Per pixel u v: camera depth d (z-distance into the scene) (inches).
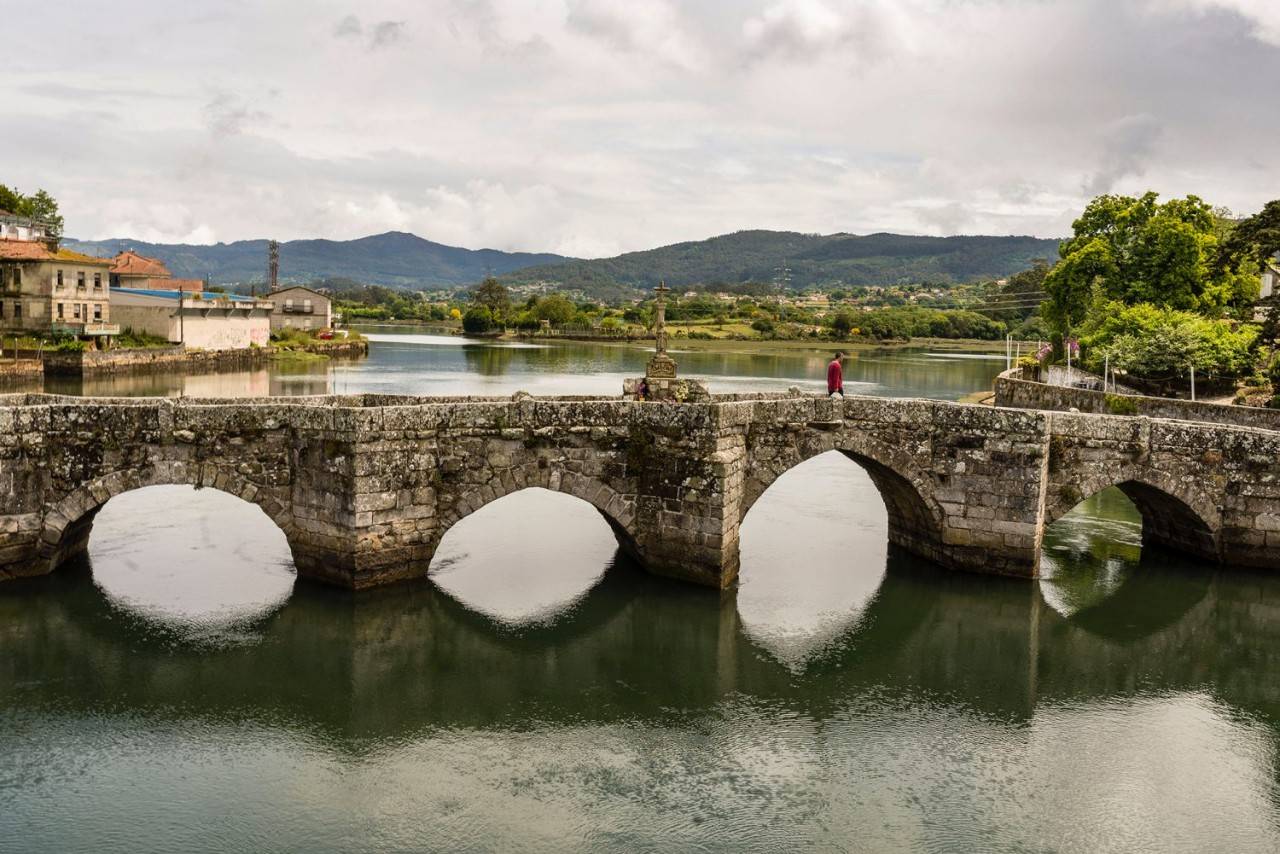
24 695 919.0
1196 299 2839.6
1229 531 1273.4
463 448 1120.2
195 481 1086.4
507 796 772.0
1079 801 788.6
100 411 1072.2
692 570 1143.0
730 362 5295.3
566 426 1146.0
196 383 3656.5
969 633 1137.4
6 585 1074.7
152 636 1041.5
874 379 4229.8
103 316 4128.9
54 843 697.0
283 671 987.3
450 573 1263.5
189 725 876.0
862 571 1302.9
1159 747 885.2
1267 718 948.0
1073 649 1102.4
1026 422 1172.5
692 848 707.4
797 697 970.1
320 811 745.0
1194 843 732.7
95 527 1393.9
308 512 1093.8
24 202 4581.7
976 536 1212.5
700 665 1038.4
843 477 1946.4
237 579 1193.4
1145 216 2950.3
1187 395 2455.7
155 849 692.7
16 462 1066.1
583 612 1151.6
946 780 817.5
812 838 723.4
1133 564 1357.0
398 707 924.0
